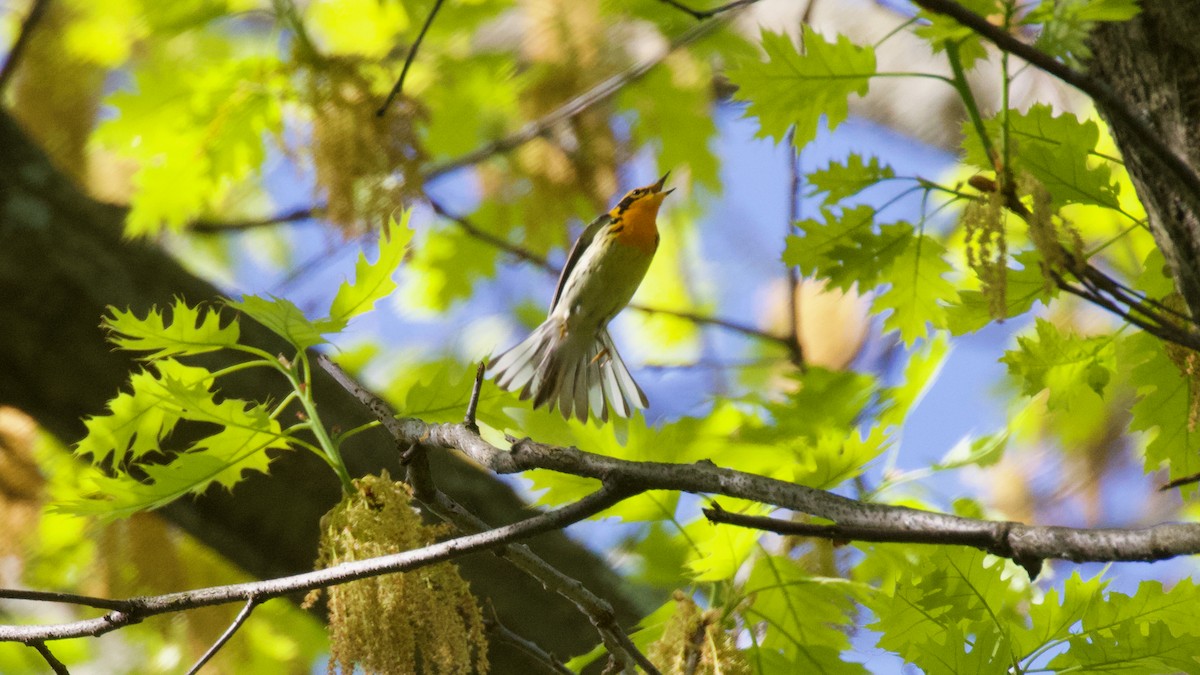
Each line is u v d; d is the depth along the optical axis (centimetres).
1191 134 555
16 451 1033
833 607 786
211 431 941
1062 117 627
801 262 728
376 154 950
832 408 884
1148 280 677
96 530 979
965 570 657
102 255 1030
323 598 972
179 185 1084
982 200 544
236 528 976
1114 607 653
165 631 1133
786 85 680
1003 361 712
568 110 1105
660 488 537
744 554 737
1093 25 554
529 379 967
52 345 991
